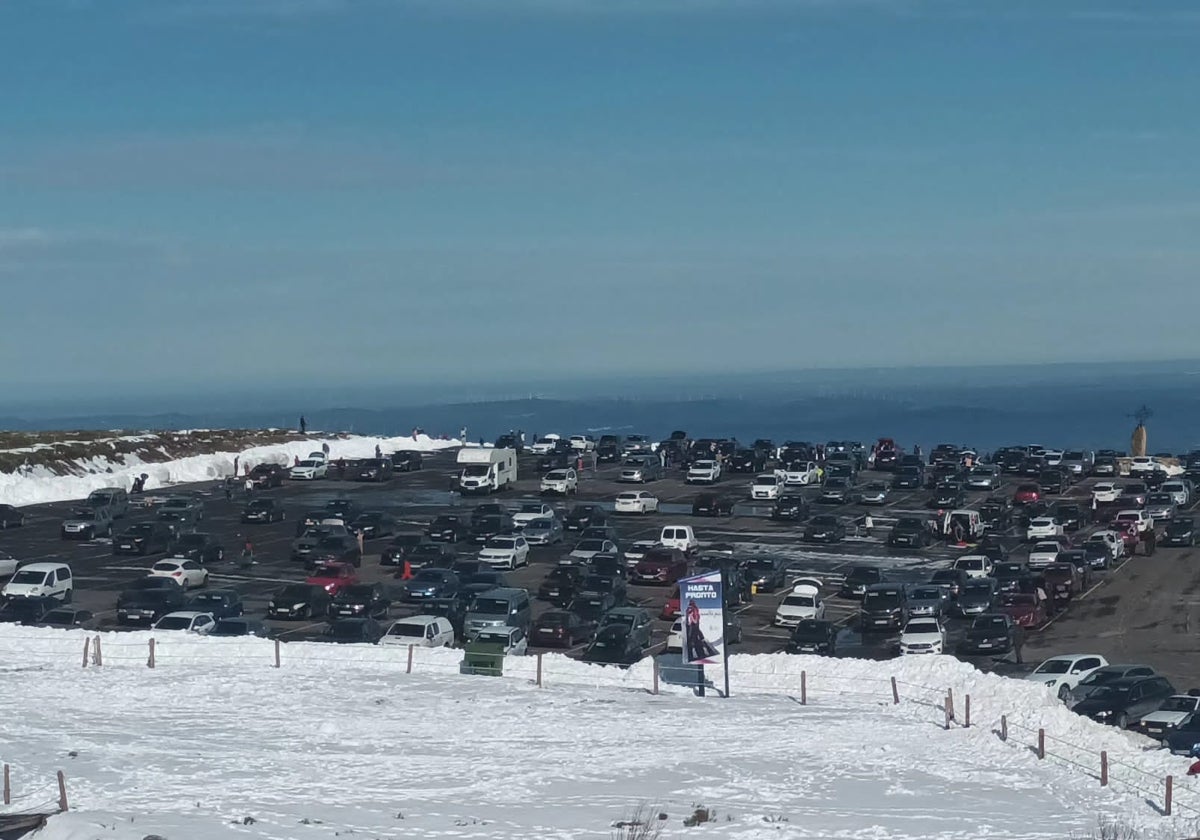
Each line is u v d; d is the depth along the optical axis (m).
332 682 40.38
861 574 64.75
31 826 22.42
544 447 125.25
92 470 103.00
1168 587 65.50
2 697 37.06
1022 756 31.69
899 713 37.16
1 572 64.50
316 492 98.06
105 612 56.50
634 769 29.61
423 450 130.00
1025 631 56.66
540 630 52.97
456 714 36.03
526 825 24.09
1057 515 83.75
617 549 70.19
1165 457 121.94
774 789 28.00
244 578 66.38
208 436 120.56
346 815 24.42
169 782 27.09
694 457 115.00
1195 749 31.47
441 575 60.81
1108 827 24.55
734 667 41.84
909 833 24.20
